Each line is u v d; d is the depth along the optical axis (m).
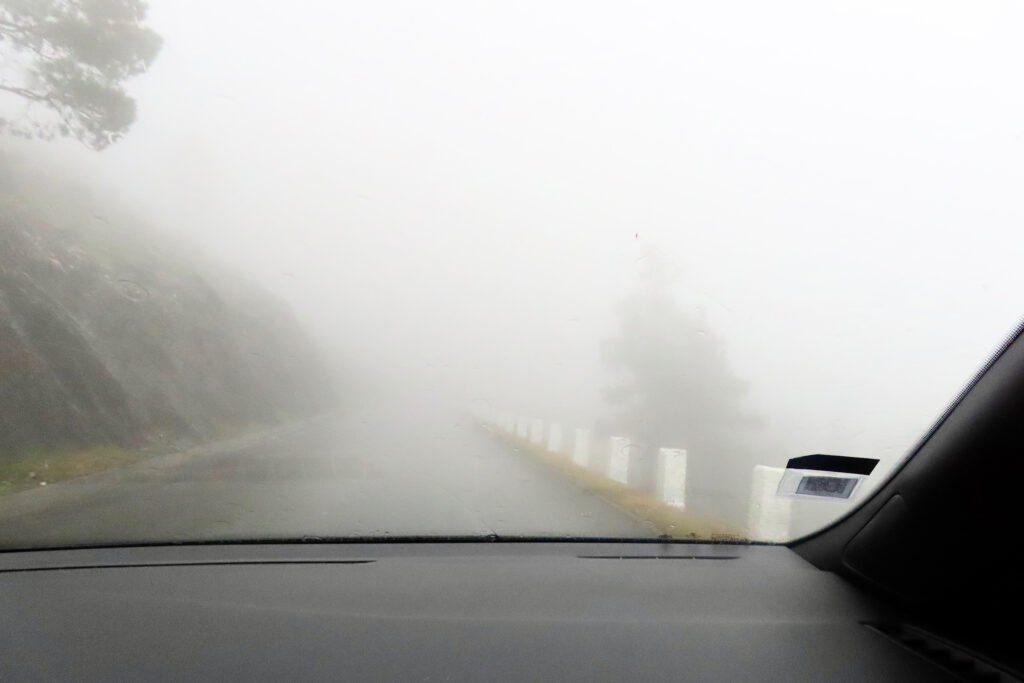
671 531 6.94
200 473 11.45
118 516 7.34
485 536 5.35
